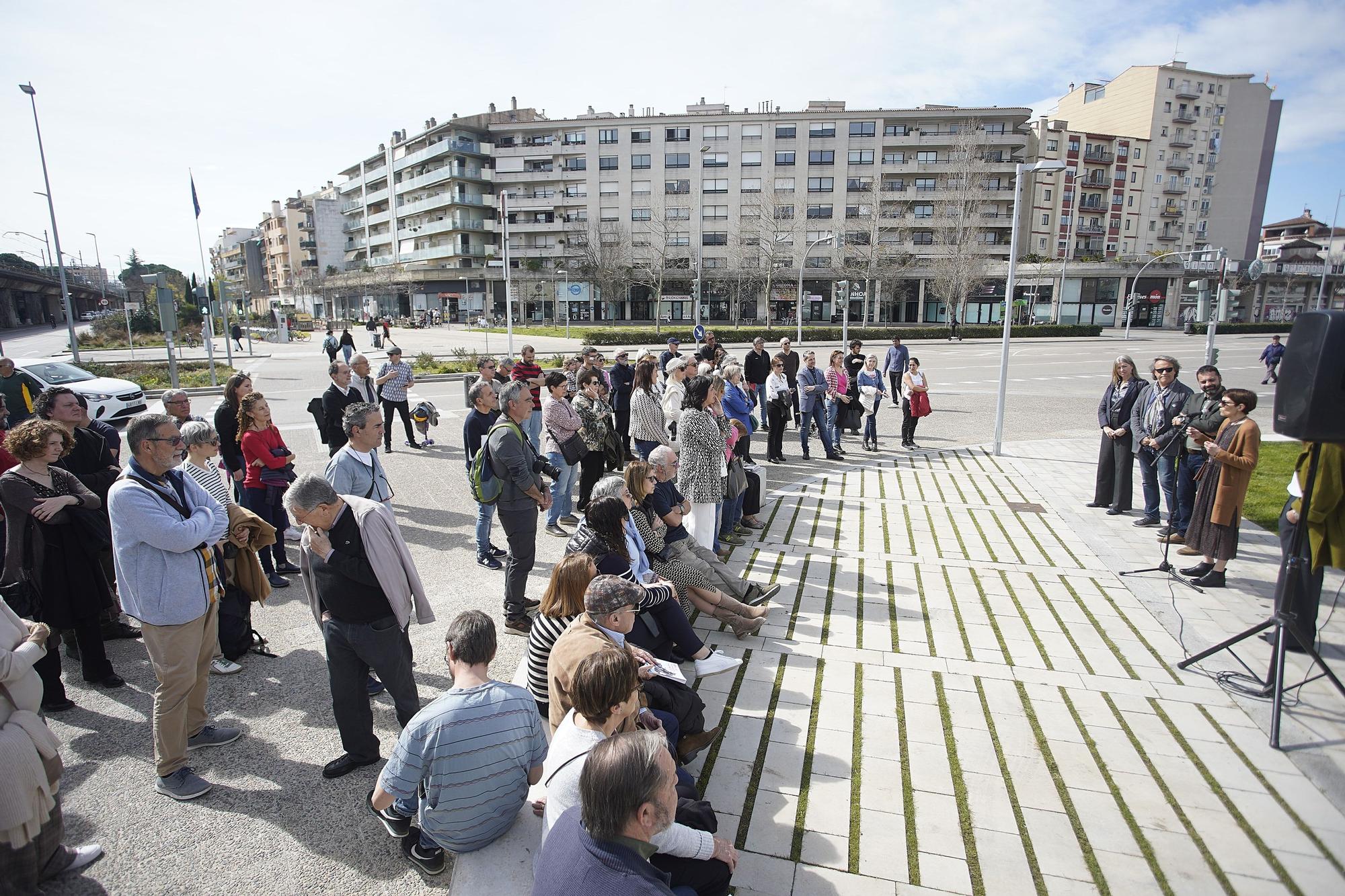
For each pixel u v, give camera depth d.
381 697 4.55
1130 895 3.04
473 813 2.90
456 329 57.09
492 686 2.98
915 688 4.70
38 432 4.16
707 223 63.22
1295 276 67.88
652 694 3.64
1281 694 4.18
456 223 67.44
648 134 63.12
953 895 3.04
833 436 12.00
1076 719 4.34
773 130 61.09
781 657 5.11
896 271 54.06
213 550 4.37
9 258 66.19
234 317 61.28
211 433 5.14
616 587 3.48
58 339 43.88
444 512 8.60
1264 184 70.69
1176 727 4.25
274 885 3.05
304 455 11.35
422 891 3.04
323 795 3.63
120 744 4.04
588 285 64.56
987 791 3.70
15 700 2.79
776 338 40.97
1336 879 3.13
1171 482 7.52
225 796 3.61
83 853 3.14
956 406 17.55
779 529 8.12
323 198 99.00
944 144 59.47
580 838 2.15
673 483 6.20
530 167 66.50
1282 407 4.04
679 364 9.39
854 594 6.26
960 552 7.34
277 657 5.04
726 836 3.37
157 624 3.45
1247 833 3.41
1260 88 68.19
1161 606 5.96
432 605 5.93
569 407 7.72
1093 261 61.81
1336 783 3.75
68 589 4.30
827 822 3.47
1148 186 67.62
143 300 46.47
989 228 61.31
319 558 3.55
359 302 82.50
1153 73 65.81
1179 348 36.69
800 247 59.59
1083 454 12.18
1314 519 4.10
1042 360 30.03
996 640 5.38
